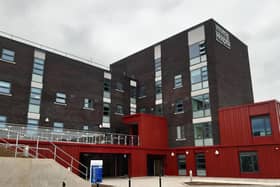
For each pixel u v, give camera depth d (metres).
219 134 27.61
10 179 11.82
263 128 24.30
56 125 27.05
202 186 17.62
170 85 34.03
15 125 23.77
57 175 13.45
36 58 27.19
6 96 24.02
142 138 29.34
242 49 36.78
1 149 13.98
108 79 34.12
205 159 27.81
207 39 31.14
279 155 22.70
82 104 30.11
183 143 30.84
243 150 25.12
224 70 31.00
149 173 32.38
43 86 27.00
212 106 28.89
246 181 21.09
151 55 37.78
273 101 23.98
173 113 32.75
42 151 20.03
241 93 33.53
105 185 17.75
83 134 27.38
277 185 17.72
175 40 34.94
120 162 30.50
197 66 31.47
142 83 37.97
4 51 24.81
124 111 35.16
